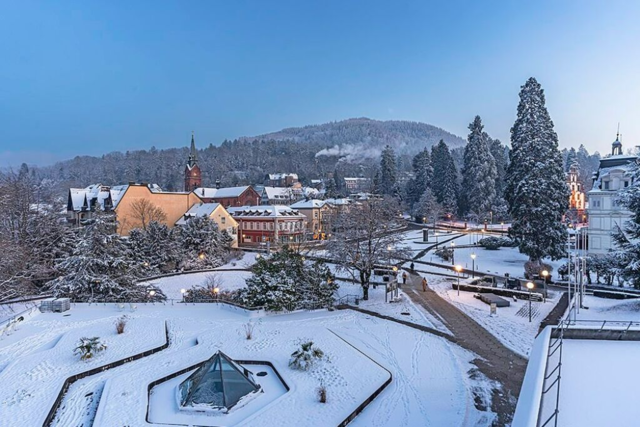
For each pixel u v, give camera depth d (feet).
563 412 25.14
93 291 112.37
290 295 97.40
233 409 52.65
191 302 112.06
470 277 134.72
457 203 295.28
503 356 69.46
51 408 51.88
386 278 128.06
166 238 168.55
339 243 114.42
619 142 161.79
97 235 116.06
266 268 103.60
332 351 70.95
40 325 86.58
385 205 136.05
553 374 29.58
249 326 82.84
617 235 95.35
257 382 60.80
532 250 131.95
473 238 211.82
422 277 137.39
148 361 67.82
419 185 334.44
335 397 54.85
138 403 52.75
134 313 97.81
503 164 325.62
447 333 81.41
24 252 122.72
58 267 118.32
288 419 49.60
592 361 31.58
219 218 218.38
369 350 72.79
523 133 138.51
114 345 74.08
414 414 51.49
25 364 65.31
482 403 53.78
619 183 136.26
